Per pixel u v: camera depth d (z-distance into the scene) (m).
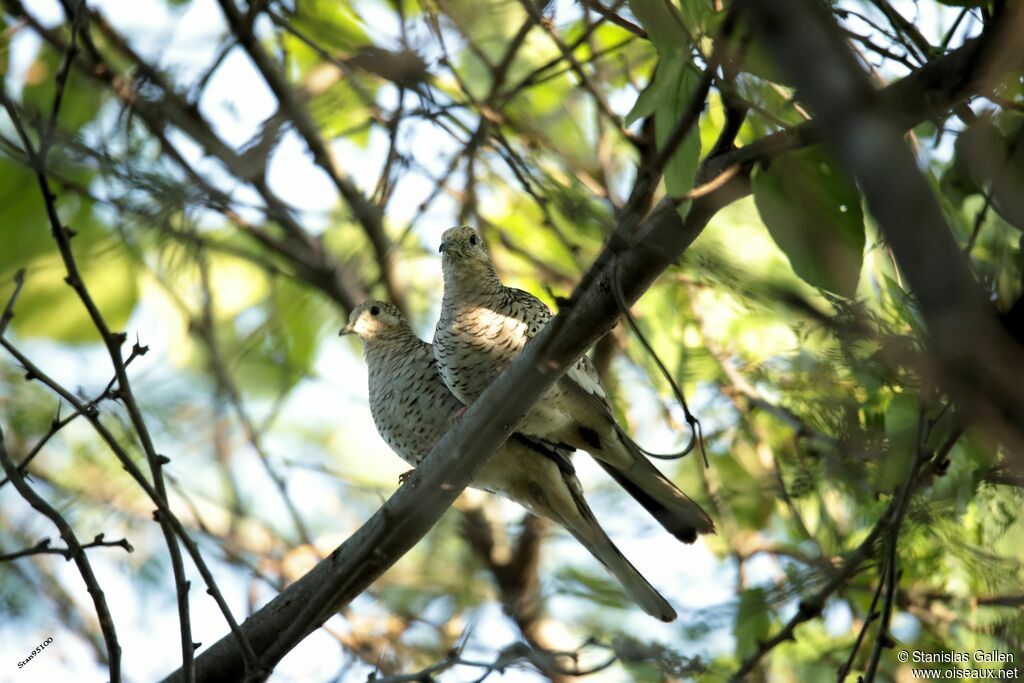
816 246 5.22
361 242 10.71
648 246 5.39
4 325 5.48
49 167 7.07
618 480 8.38
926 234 2.36
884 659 8.00
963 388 2.71
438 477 6.38
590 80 8.91
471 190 9.02
